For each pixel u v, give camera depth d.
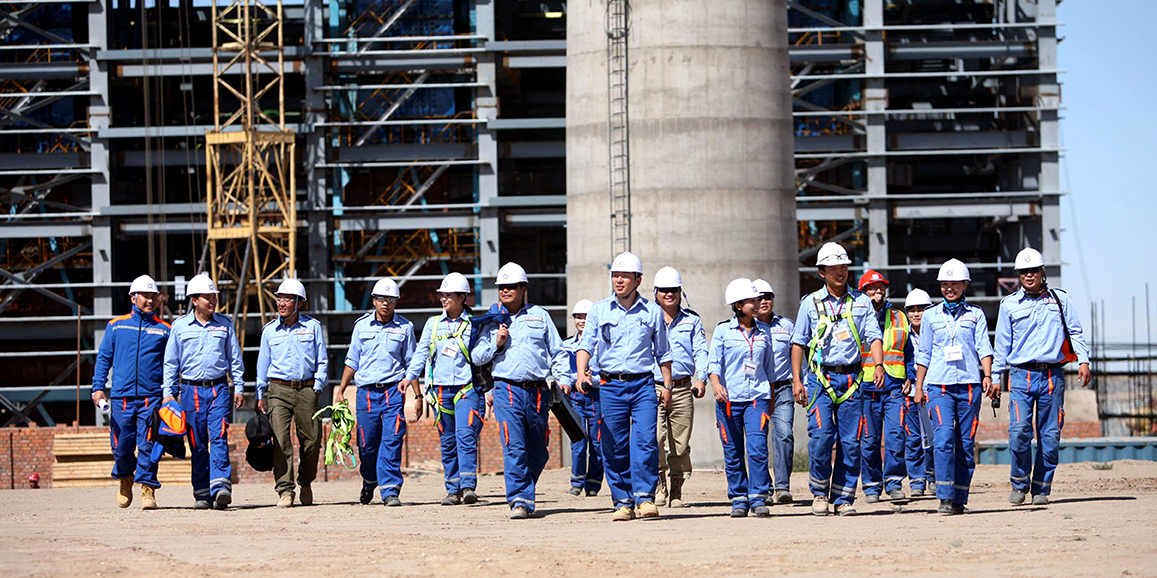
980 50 42.50
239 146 43.28
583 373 11.66
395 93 45.47
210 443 14.48
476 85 42.44
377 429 15.16
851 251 44.91
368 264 46.03
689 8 25.80
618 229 26.06
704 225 25.67
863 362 11.75
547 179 47.84
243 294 42.41
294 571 8.45
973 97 46.47
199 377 14.48
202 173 47.91
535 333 12.48
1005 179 45.47
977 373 12.38
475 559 8.83
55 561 9.09
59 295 45.34
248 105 41.88
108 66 43.53
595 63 26.56
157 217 43.56
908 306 16.00
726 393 12.29
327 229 43.22
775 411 14.24
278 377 14.86
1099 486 17.28
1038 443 13.01
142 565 8.84
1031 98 43.00
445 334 14.91
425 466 30.95
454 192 47.91
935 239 47.81
